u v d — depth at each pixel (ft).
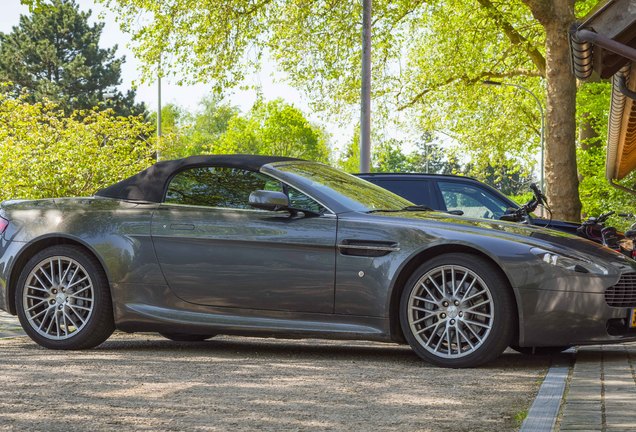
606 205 87.66
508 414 14.11
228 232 21.24
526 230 20.68
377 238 20.21
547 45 59.82
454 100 96.53
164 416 13.85
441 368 19.62
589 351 23.24
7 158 62.69
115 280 21.99
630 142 55.98
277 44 78.38
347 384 17.11
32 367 19.16
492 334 19.38
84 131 65.62
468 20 84.58
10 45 208.85
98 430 12.82
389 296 19.95
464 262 19.61
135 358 20.86
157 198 22.36
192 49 74.74
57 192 63.57
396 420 13.61
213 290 21.34
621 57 23.20
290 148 248.73
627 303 19.85
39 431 12.75
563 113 59.26
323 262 20.48
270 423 13.37
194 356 21.44
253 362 20.34
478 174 120.16
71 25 209.46
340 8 76.13
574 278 19.33
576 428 12.33
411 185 32.86
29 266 22.65
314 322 20.66
